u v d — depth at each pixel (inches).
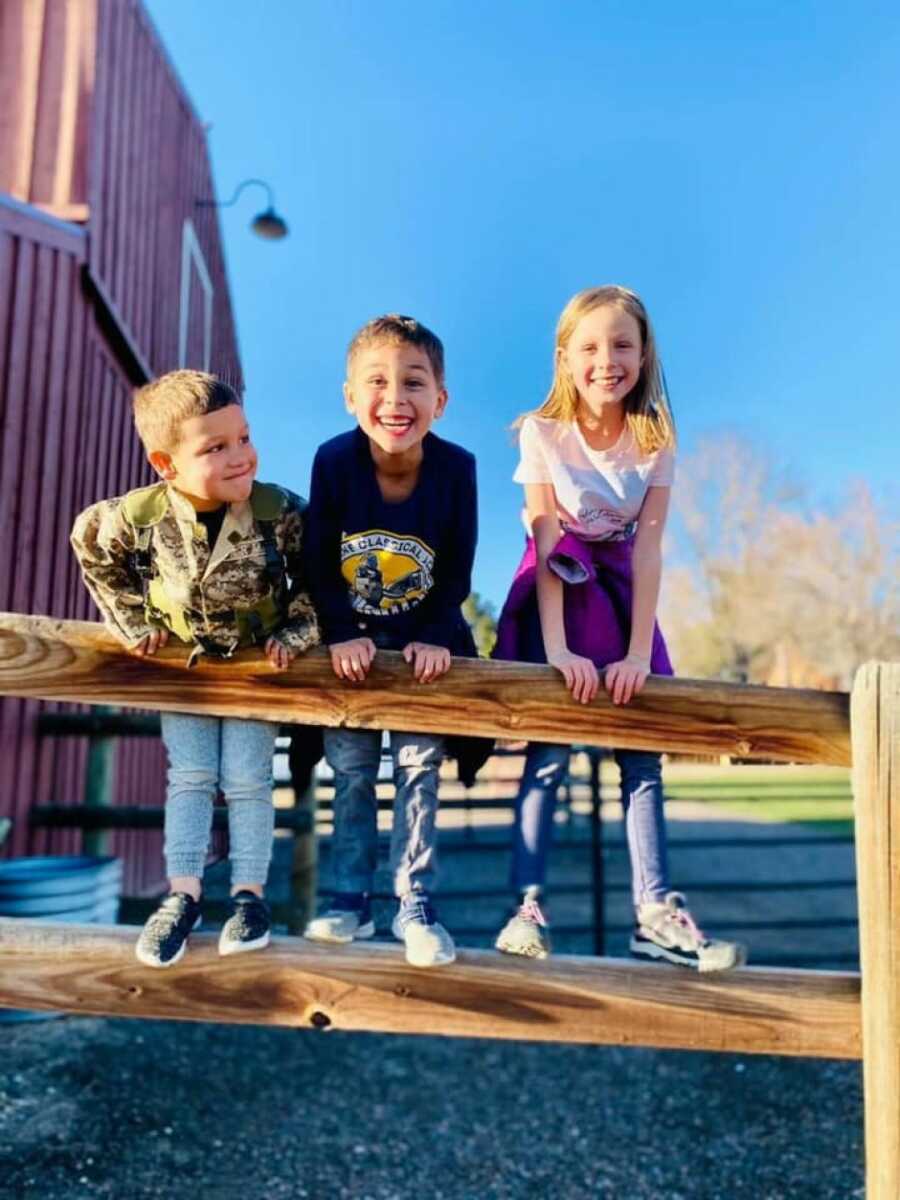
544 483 90.6
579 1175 134.9
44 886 156.3
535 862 78.8
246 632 77.1
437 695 76.5
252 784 77.5
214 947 73.6
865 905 71.3
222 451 71.2
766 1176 135.0
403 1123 150.3
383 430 78.9
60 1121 141.3
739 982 73.9
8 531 207.5
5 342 211.0
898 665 73.1
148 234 301.6
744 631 1491.1
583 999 73.1
